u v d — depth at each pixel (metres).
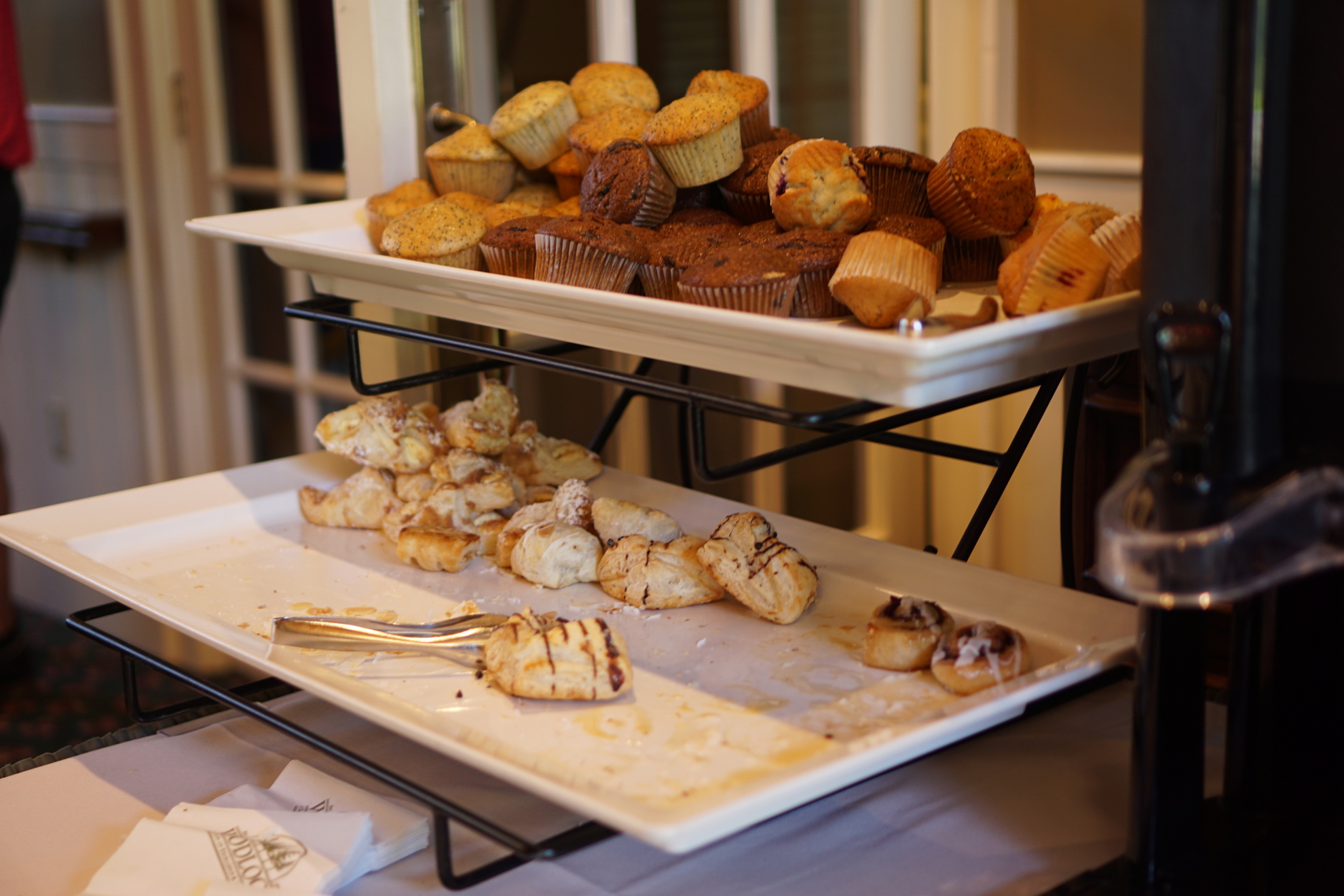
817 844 0.62
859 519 1.70
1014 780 0.67
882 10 1.50
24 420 2.73
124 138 2.19
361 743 0.73
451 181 0.95
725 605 0.74
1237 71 0.47
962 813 0.64
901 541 1.74
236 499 0.89
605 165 0.81
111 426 2.47
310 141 1.83
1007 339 0.55
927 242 0.73
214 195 2.03
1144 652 0.53
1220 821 0.59
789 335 0.56
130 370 2.38
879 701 0.61
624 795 0.48
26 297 2.61
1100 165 1.51
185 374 2.21
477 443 0.89
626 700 0.62
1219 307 0.48
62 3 2.29
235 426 2.14
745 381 1.55
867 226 0.75
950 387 0.56
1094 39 1.50
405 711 0.55
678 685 0.63
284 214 0.96
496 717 0.60
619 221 0.80
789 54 1.42
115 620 2.24
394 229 0.81
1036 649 0.64
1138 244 0.64
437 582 0.78
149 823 0.62
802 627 0.70
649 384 0.65
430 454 0.88
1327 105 0.48
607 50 1.22
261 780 0.70
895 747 0.50
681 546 0.74
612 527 0.78
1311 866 0.56
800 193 0.73
